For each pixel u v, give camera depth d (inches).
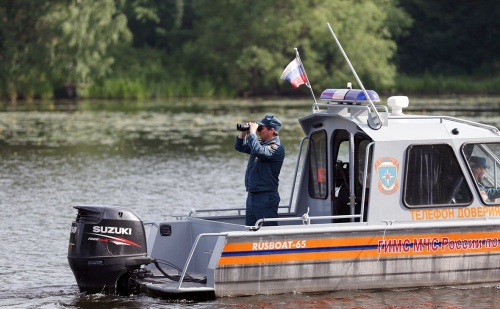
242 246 949.2
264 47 6225.4
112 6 5772.6
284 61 6136.8
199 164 2354.8
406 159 1013.2
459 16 7509.8
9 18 5689.0
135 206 1681.8
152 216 1565.0
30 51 5620.1
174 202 1728.6
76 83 5748.0
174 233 1071.0
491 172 1040.2
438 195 1021.2
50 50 5605.3
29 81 5659.5
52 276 1153.4
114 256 982.4
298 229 961.5
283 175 2108.8
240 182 2009.1
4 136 3154.5
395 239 991.6
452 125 1035.9
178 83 6161.4
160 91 5989.2
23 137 3120.1
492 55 7465.6
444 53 7465.6
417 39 7445.9
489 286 1023.6
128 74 6210.6
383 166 1006.4
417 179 1015.6
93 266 981.2
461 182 1028.5
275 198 1049.5
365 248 983.0
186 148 2746.1
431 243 1002.1
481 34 7529.5
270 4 6181.1
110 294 999.0
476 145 1035.3
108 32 5708.7
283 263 960.9
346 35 6136.8
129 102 5319.9
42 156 2556.6
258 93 6279.5
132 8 7327.8
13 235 1429.6
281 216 1118.4
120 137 3110.2
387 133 1015.6
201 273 1053.8
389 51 6318.9
